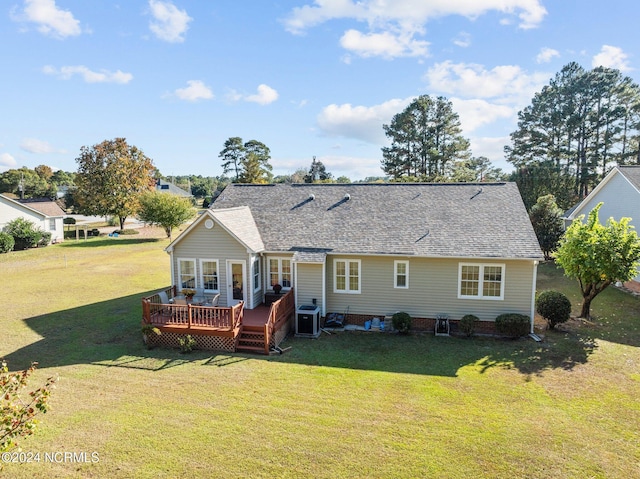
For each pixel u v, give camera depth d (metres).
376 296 17.61
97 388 11.71
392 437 9.22
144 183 54.69
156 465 8.21
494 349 14.76
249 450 8.72
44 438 9.08
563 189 44.81
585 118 49.84
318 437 9.22
